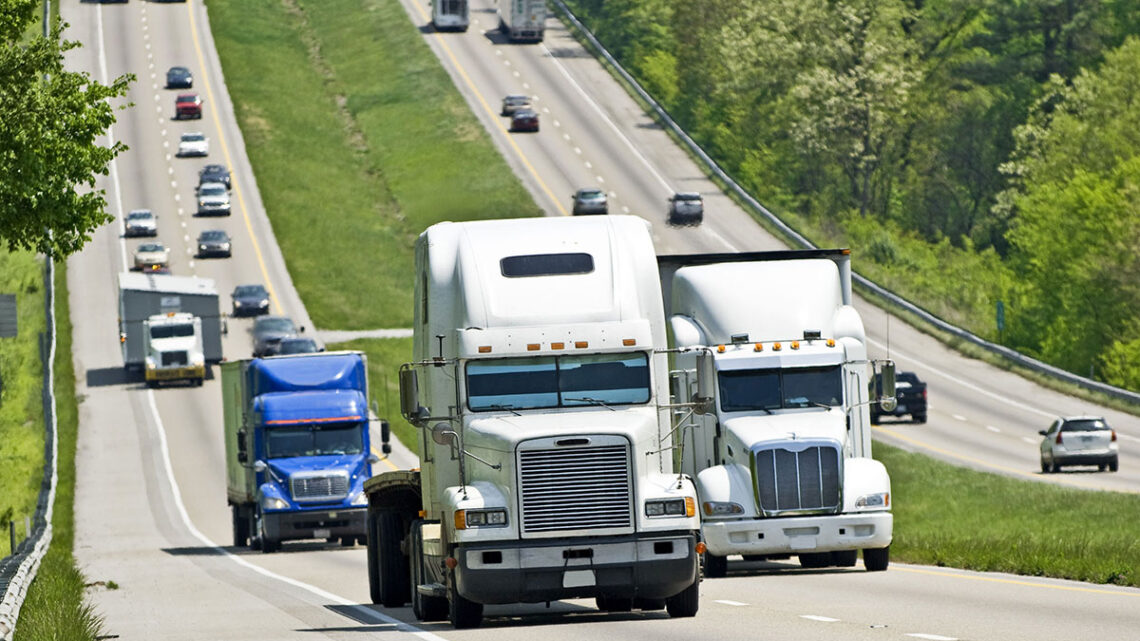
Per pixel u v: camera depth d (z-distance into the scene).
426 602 66.25
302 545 148.12
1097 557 84.31
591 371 63.00
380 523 74.00
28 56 99.81
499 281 63.59
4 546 152.25
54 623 63.19
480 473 62.12
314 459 136.25
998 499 155.75
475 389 62.62
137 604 84.69
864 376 89.38
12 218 98.88
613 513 60.25
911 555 92.19
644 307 64.19
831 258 94.38
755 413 88.00
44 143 97.88
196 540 161.50
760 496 84.88
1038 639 51.16
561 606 70.00
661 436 62.69
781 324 89.56
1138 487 160.00
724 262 93.62
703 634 56.03
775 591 75.12
